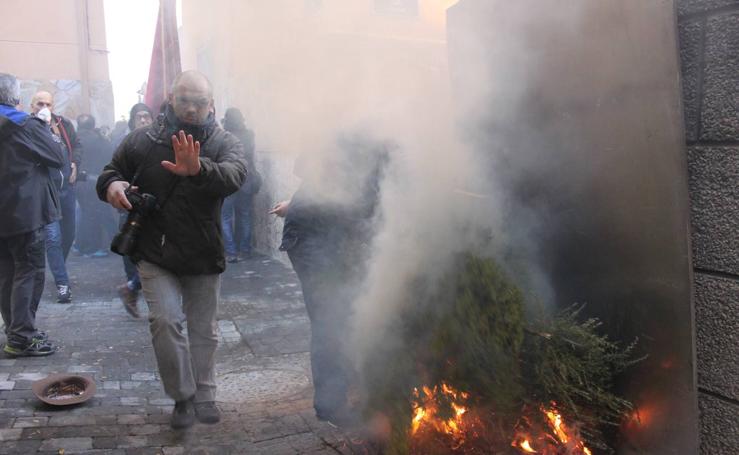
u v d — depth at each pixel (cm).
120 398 351
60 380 351
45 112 441
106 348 441
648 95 213
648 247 219
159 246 302
